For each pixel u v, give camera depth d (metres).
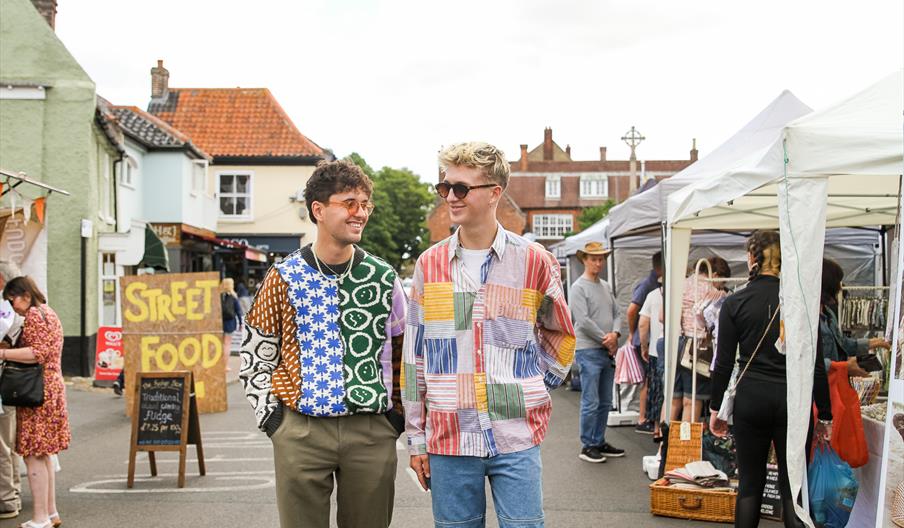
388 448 3.43
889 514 3.64
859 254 11.75
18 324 5.30
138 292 11.15
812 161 4.66
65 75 16.34
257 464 7.81
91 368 16.34
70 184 16.23
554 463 7.72
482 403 3.13
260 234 32.41
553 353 3.38
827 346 4.79
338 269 3.44
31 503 6.27
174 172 23.25
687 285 7.61
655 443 8.73
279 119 33.75
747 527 4.52
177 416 6.93
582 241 14.55
